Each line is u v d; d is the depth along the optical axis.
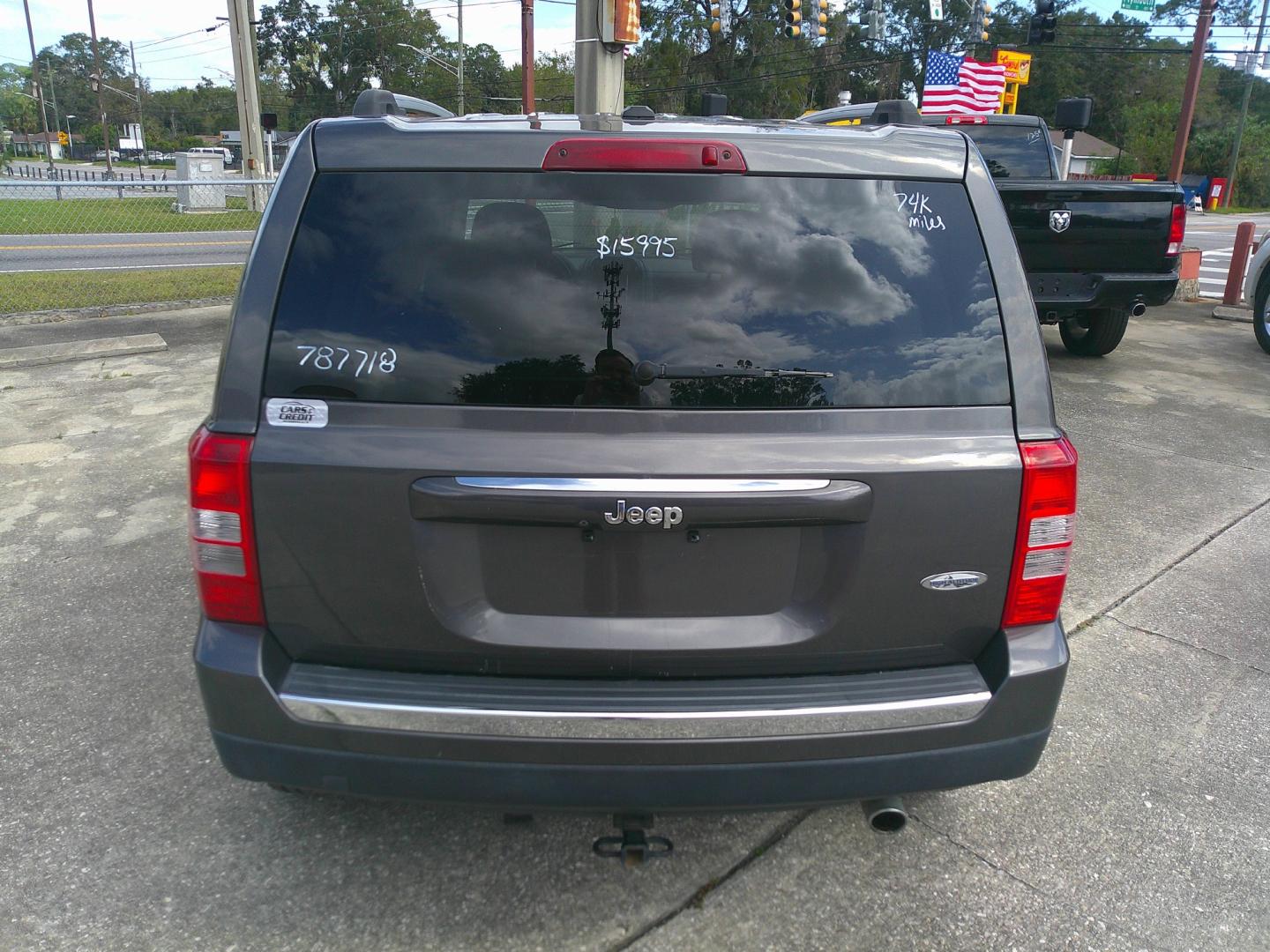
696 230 2.12
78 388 7.45
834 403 2.08
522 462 2.00
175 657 3.68
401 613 2.08
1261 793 3.05
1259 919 2.54
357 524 2.04
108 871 2.59
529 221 2.11
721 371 2.07
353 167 2.13
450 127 2.18
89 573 4.37
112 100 113.00
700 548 2.07
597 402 2.06
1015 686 2.15
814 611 2.12
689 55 58.56
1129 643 3.99
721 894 2.56
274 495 2.03
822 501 2.04
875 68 68.12
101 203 22.86
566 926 2.44
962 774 2.18
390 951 2.35
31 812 2.81
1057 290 7.82
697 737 2.03
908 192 2.21
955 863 2.71
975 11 30.59
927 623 2.16
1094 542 5.00
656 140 2.13
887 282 2.15
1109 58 77.06
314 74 82.25
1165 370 9.09
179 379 7.75
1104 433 6.96
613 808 2.09
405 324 2.07
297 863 2.63
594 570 2.08
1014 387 2.14
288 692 2.08
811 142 2.21
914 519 2.08
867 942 2.42
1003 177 8.99
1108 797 3.02
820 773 2.10
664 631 2.11
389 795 2.11
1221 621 4.18
